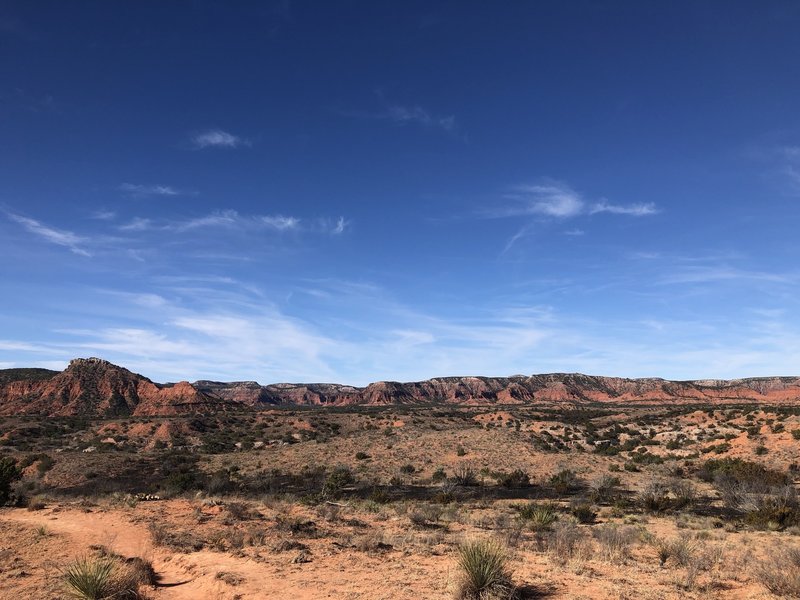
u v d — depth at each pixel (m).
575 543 15.81
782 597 9.75
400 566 12.30
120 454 70.00
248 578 10.98
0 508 24.12
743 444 59.78
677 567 12.84
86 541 15.22
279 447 77.31
